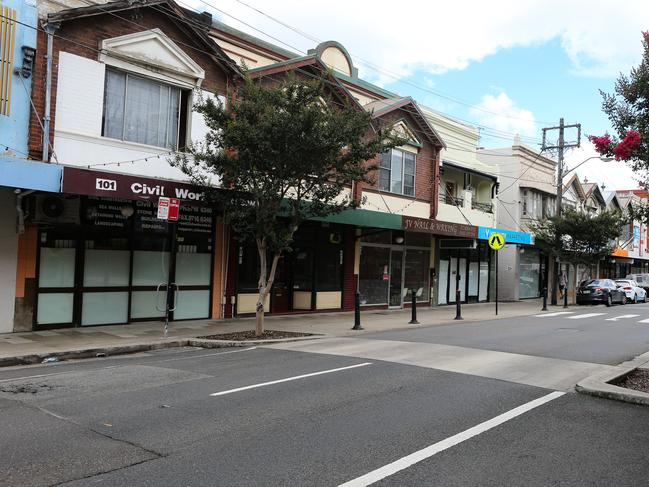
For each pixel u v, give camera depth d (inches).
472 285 1128.2
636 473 191.6
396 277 906.7
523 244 1203.9
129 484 174.4
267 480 178.9
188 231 601.3
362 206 792.9
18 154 455.8
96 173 456.4
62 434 223.8
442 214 993.5
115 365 380.8
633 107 309.9
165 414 253.6
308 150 471.8
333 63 848.3
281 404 272.2
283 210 538.3
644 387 327.0
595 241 1172.5
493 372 358.6
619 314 910.4
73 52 492.7
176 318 595.2
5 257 469.4
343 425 239.3
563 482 182.7
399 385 315.6
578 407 279.0
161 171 553.6
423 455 204.4
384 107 831.7
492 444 218.8
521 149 1293.1
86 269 523.8
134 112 543.8
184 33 574.6
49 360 396.8
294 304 750.5
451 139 1066.1
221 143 491.2
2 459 195.0
